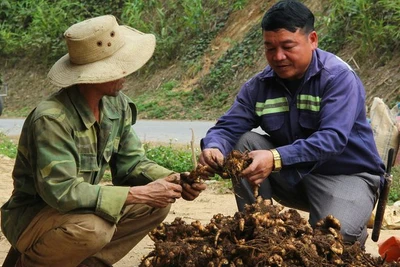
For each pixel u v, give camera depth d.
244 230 4.06
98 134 4.13
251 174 4.21
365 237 4.71
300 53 4.39
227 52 20.08
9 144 13.23
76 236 3.96
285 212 4.20
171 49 21.80
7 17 27.92
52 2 27.56
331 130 4.33
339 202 4.53
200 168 4.19
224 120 4.80
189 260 3.94
